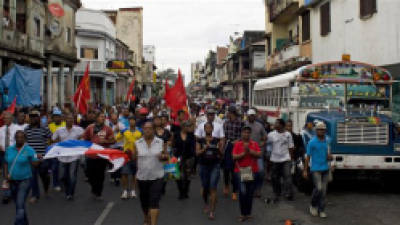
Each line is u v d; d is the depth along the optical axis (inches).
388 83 419.8
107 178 459.8
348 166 350.0
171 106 501.0
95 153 312.7
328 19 806.5
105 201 345.7
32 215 298.7
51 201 346.0
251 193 285.3
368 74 421.4
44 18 951.0
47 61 986.1
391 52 593.0
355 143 351.3
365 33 668.1
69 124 365.4
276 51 1149.1
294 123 435.8
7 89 632.4
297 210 317.1
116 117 462.3
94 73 1530.5
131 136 367.9
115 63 1530.5
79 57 1539.1
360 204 336.8
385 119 357.7
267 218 293.1
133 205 330.6
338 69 422.9
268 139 356.5
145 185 252.4
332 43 793.6
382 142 352.5
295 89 416.5
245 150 280.7
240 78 1850.4
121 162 314.0
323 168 294.7
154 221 245.6
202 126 319.9
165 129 352.5
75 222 279.4
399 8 572.7
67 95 1451.8
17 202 252.2
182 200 353.1
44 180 359.9
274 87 560.7
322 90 422.6
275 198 349.1
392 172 367.9
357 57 694.5
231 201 351.6
